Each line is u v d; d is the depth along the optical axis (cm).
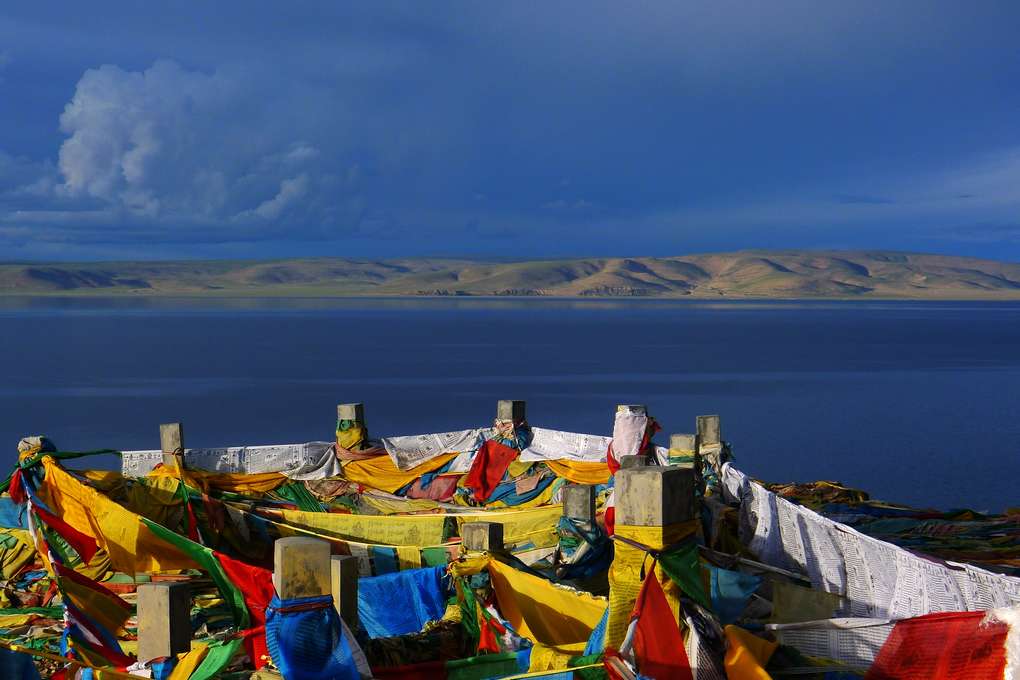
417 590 1032
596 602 879
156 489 1326
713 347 12888
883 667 701
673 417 6041
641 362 10331
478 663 810
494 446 1709
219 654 789
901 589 964
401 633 1026
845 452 4612
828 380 8475
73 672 871
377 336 14825
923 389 7781
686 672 716
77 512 1231
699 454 1349
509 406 1736
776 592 1038
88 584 1035
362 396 7019
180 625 805
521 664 806
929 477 3959
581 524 1125
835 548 1065
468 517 1360
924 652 679
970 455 4522
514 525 1355
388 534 1358
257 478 1597
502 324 19462
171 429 1537
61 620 1125
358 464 1700
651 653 712
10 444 4691
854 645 724
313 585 734
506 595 970
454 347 12581
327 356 10856
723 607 862
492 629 920
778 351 12150
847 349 12625
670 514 731
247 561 1325
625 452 1446
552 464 1656
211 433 5222
